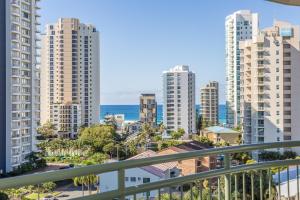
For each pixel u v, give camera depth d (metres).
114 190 1.74
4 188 1.35
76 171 1.58
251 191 2.57
